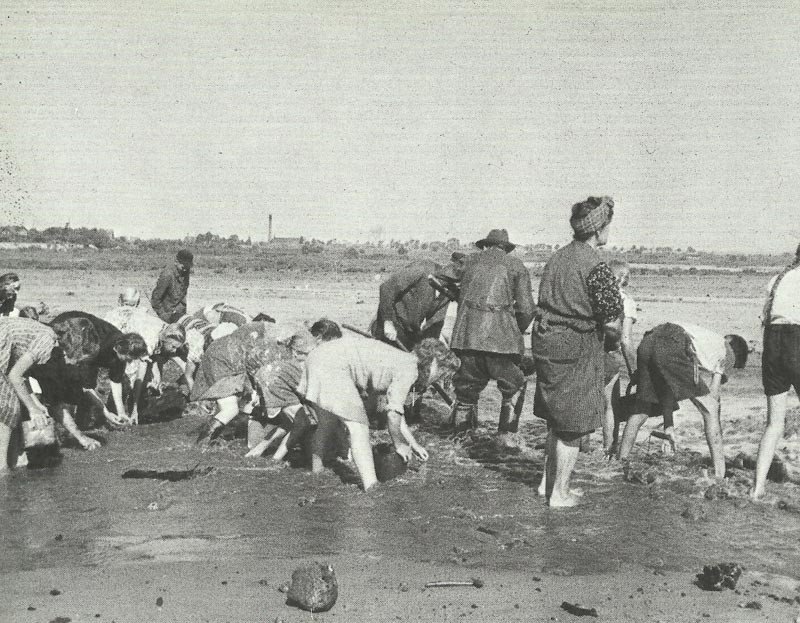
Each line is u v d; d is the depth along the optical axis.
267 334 9.08
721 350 8.09
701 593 5.25
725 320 24.80
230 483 7.79
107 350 9.55
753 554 6.07
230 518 6.71
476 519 6.75
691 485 7.78
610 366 8.88
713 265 80.69
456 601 5.02
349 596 5.06
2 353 8.16
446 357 9.59
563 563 5.77
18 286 10.33
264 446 8.99
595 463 8.68
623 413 9.08
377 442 9.47
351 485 7.75
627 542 6.25
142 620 4.64
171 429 10.45
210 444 9.42
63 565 5.57
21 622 4.58
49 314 21.84
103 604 4.86
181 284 14.41
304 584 4.87
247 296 30.11
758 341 19.98
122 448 9.34
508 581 5.38
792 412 11.29
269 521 6.62
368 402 8.41
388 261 65.50
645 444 9.66
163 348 10.90
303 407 8.66
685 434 10.23
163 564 5.59
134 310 11.45
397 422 7.83
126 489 7.59
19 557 5.73
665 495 7.50
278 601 4.94
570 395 6.91
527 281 9.33
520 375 9.53
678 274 57.91
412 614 4.80
